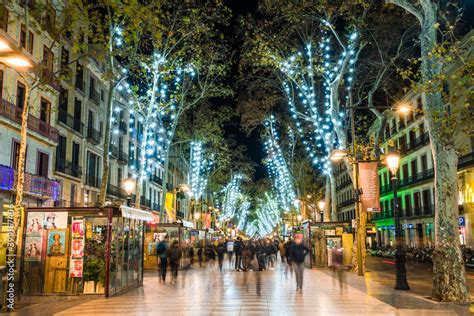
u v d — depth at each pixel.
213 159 51.38
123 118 44.44
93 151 36.34
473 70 13.09
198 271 24.92
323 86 31.08
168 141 33.41
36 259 14.08
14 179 23.38
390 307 11.39
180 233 26.08
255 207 114.62
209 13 24.50
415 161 47.66
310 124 36.12
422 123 45.16
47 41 27.62
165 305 11.97
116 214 14.81
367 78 26.77
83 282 14.02
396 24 23.62
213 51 27.97
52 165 29.30
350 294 14.09
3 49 9.65
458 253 12.55
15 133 24.78
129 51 23.36
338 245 26.38
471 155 33.50
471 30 24.19
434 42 13.34
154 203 56.88
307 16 23.44
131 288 16.02
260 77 30.03
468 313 10.43
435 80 12.85
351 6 22.47
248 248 23.30
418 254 35.94
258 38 24.58
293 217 54.44
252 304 12.06
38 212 14.22
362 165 19.98
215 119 40.44
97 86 37.06
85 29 14.62
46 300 13.25
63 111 31.03
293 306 11.66
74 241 14.12
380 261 38.66
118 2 12.16
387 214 55.88
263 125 42.25
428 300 12.62
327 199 34.34
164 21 24.52
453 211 12.70
